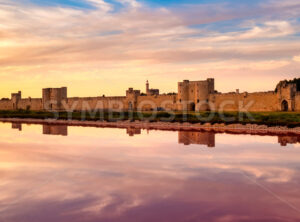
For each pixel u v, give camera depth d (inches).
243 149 1229.1
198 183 783.1
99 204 653.9
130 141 1493.6
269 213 597.6
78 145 1387.8
